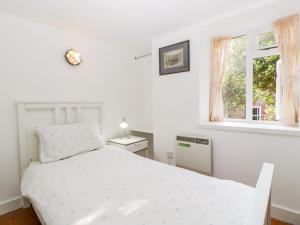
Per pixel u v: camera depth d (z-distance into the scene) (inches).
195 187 52.1
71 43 96.8
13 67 78.7
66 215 41.6
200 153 88.5
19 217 75.7
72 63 95.7
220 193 47.9
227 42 91.0
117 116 119.9
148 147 130.4
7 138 78.0
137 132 131.3
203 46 90.7
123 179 58.7
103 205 44.3
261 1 70.4
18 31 79.7
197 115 91.3
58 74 92.3
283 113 75.9
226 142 83.0
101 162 74.4
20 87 80.7
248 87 87.4
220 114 93.9
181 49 94.0
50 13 76.3
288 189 68.9
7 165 78.3
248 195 46.4
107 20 83.0
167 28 92.5
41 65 86.7
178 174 61.8
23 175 73.5
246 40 87.7
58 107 91.1
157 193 49.4
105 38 104.2
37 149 85.4
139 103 133.3
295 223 67.4
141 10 74.9
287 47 72.2
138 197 47.6
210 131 87.6
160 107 106.0
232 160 81.7
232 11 77.2
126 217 39.5
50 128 82.0
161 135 106.5
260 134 73.9
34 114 85.0
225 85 95.7
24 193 62.7
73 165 71.4
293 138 66.9
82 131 89.4
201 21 85.9
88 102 102.8
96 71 108.0
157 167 68.7
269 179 42.1
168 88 101.8
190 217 38.7
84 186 54.4
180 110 97.6
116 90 119.0
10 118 78.5
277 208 70.8
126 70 124.3
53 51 90.3
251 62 86.0
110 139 115.7
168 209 41.9
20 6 70.7
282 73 74.7
